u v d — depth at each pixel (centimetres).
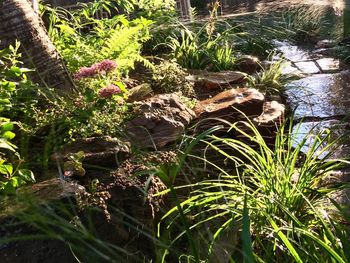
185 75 507
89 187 262
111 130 322
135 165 290
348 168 372
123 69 459
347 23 927
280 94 559
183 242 278
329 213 278
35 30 365
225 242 267
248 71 605
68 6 702
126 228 258
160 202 288
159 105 364
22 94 333
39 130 313
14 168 279
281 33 855
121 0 662
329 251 207
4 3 354
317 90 572
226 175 315
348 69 649
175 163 291
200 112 397
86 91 339
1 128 264
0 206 236
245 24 845
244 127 393
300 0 1238
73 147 300
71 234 210
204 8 1319
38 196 241
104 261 231
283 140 332
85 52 460
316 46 795
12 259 219
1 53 321
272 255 254
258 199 282
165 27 678
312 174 300
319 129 462
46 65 363
